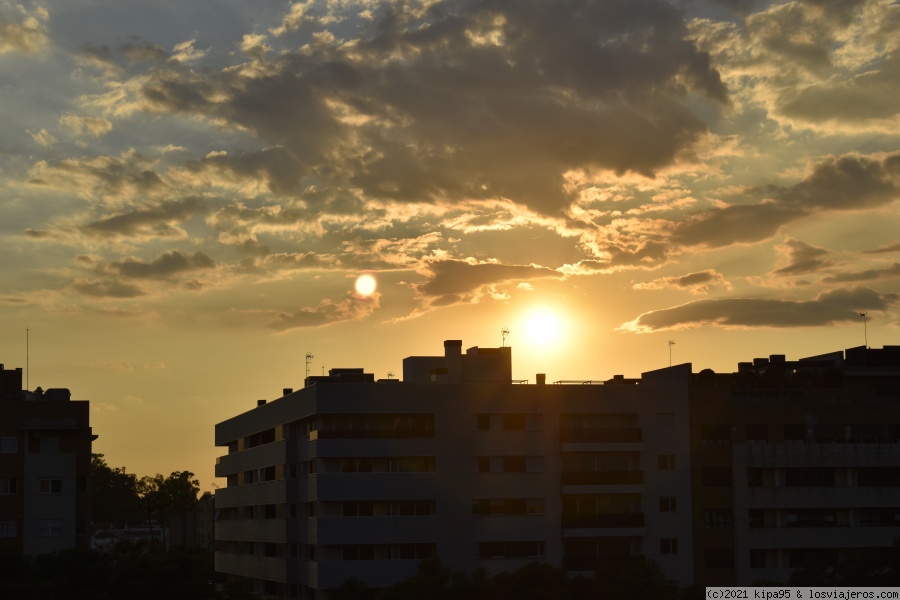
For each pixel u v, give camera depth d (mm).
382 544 109688
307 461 114938
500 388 113062
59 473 118562
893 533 117125
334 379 121500
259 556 128750
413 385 111562
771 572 115125
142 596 100562
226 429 147875
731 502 115625
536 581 100312
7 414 118312
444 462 111375
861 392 122750
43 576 97438
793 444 116750
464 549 110812
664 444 115375
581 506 113188
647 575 102125
